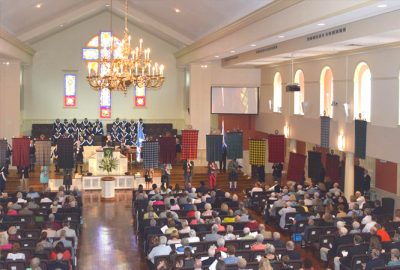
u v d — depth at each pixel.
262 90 32.84
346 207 19.92
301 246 17.95
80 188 27.59
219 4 19.92
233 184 28.05
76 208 18.94
